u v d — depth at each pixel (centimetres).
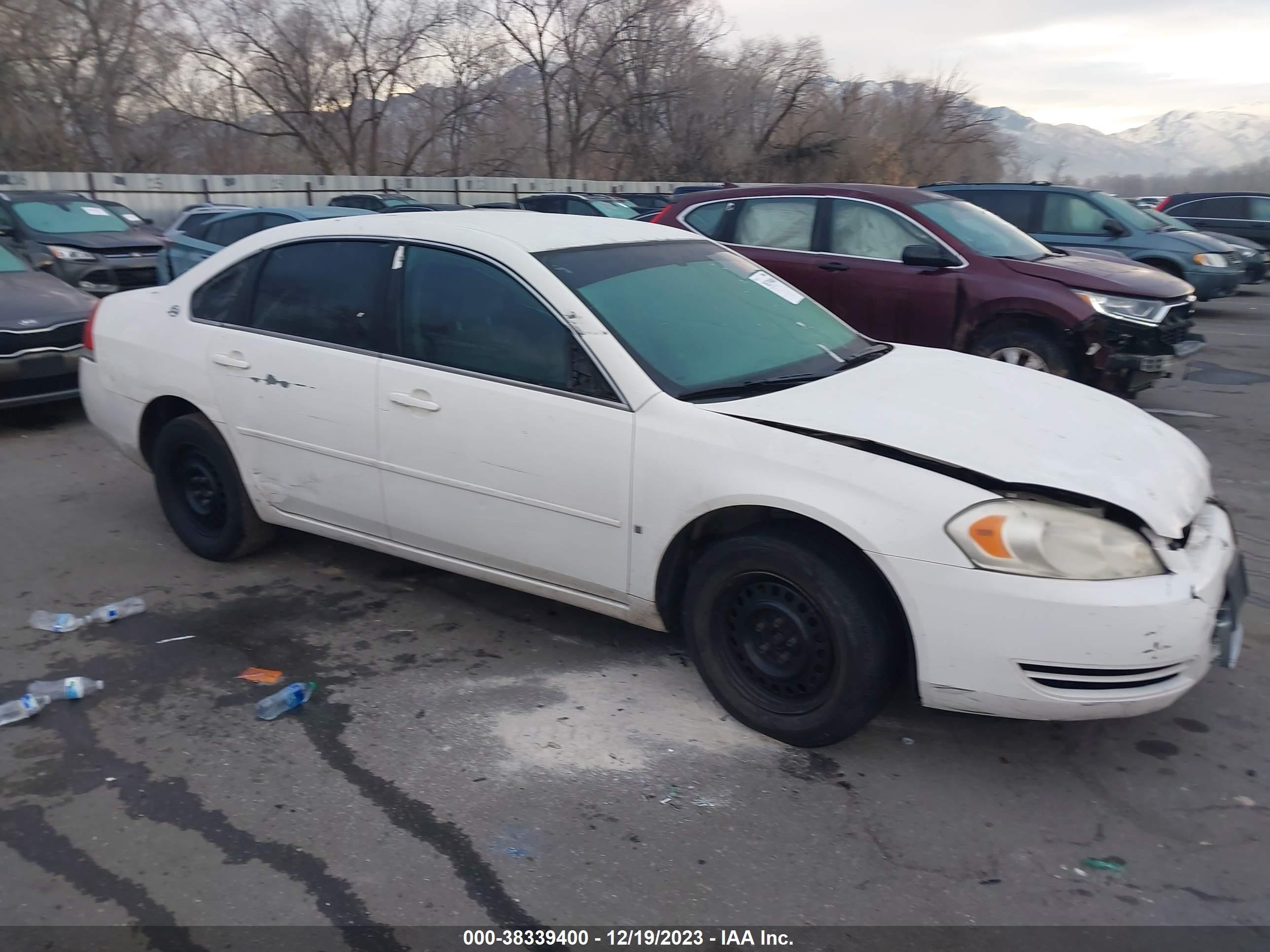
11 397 721
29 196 1377
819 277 777
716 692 348
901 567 297
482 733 345
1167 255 1271
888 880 275
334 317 421
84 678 380
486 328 379
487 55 3606
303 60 3341
